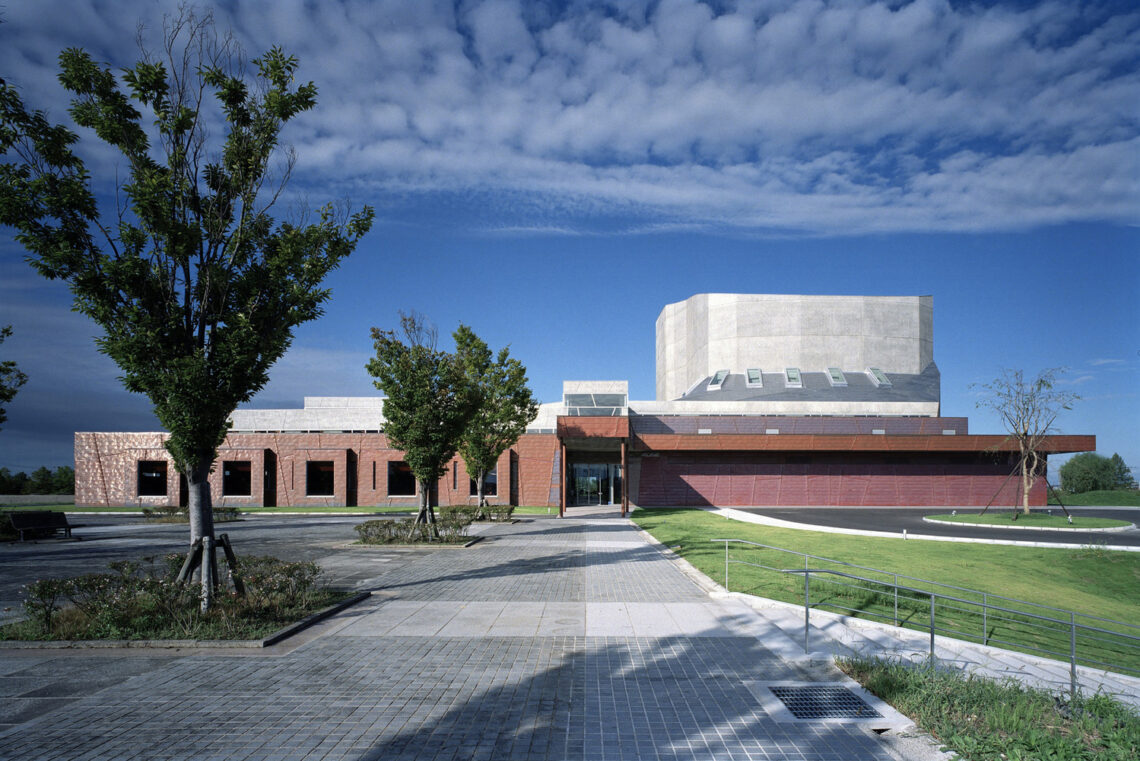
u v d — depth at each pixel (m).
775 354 55.75
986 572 17.72
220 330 9.83
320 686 6.56
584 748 5.10
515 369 30.50
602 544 19.97
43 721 5.65
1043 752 4.75
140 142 9.78
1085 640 13.04
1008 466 44.19
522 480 43.03
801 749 5.11
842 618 10.15
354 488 43.78
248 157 10.29
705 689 6.52
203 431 9.45
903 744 5.21
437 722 5.62
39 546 20.69
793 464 44.50
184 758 4.91
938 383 54.97
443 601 10.96
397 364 19.70
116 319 9.29
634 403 47.69
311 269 10.55
